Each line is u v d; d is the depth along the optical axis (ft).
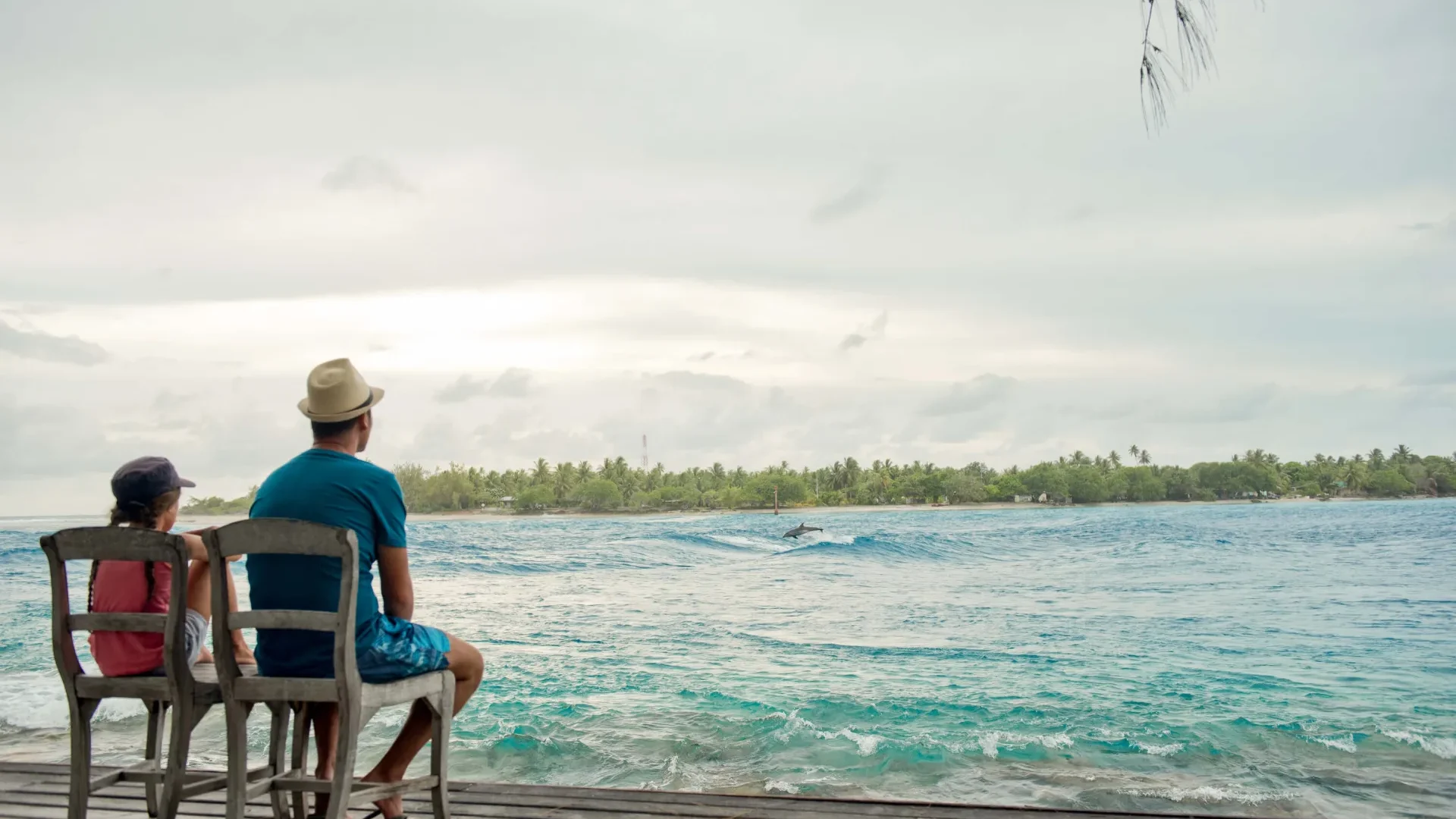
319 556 9.73
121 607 10.77
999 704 28.99
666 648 43.01
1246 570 105.60
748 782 19.60
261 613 9.20
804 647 44.04
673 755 21.72
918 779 19.81
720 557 134.62
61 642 9.86
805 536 222.28
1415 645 45.06
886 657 40.19
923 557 136.87
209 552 9.26
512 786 13.93
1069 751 22.45
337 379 10.44
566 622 55.72
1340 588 81.10
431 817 12.44
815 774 20.15
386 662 9.95
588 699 29.09
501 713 26.63
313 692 9.16
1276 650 43.78
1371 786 19.29
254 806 12.91
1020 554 143.84
